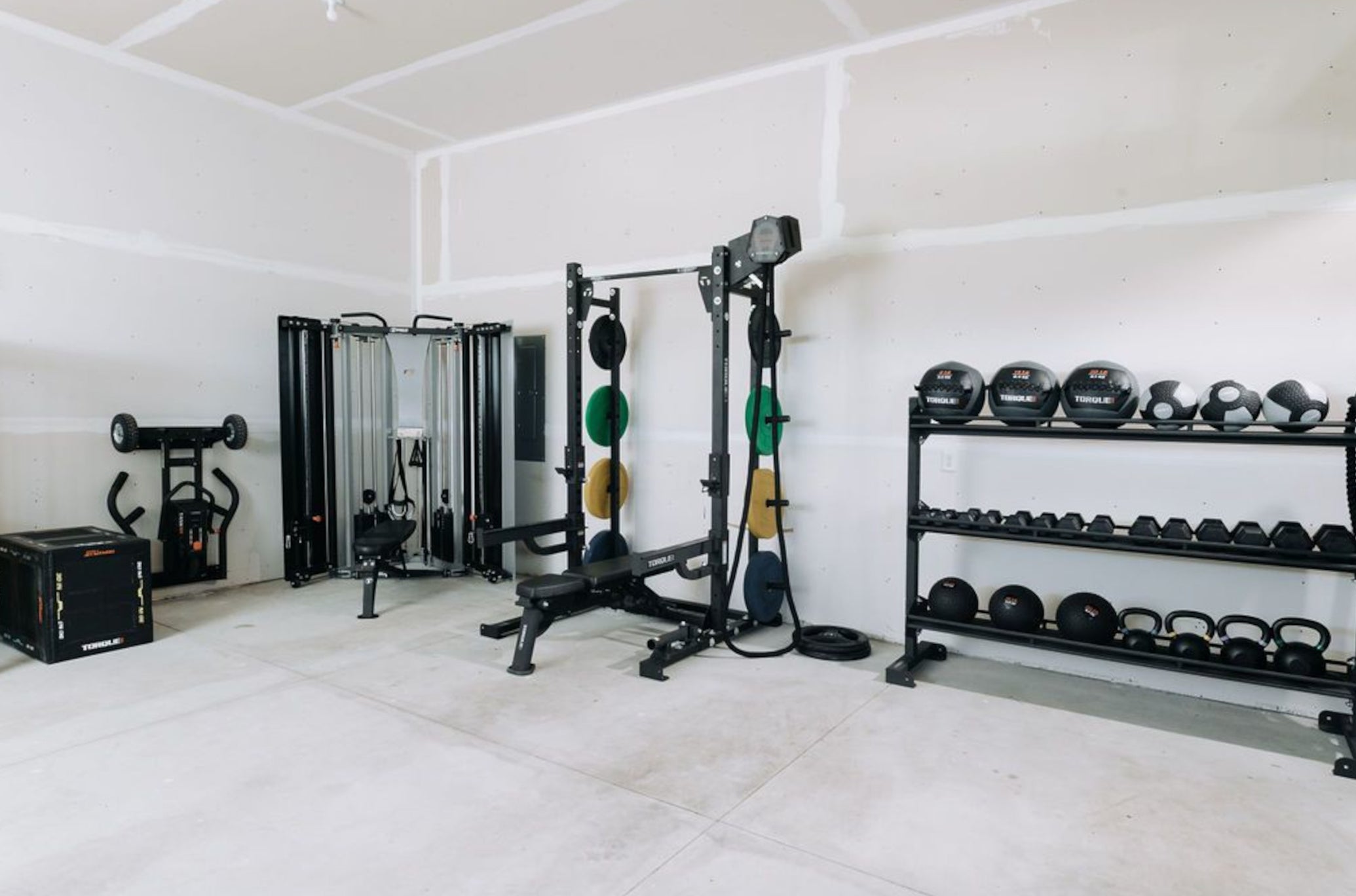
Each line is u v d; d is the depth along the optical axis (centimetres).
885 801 232
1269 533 297
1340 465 295
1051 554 353
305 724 282
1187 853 206
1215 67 312
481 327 514
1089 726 290
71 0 362
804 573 420
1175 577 327
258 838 207
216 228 468
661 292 466
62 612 342
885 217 388
